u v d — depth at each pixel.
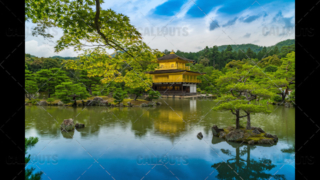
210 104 33.09
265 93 12.11
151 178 7.75
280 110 23.50
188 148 10.95
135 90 32.28
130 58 8.98
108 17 6.75
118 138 12.83
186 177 7.87
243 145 11.30
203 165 8.91
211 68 62.53
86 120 18.86
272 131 13.95
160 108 27.89
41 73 33.69
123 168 8.61
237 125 13.69
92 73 10.17
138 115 21.75
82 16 6.36
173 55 53.41
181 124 16.91
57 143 11.85
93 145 11.52
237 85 12.95
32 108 27.33
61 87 30.23
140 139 12.59
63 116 21.08
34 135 13.62
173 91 52.69
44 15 6.30
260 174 8.11
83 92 29.83
